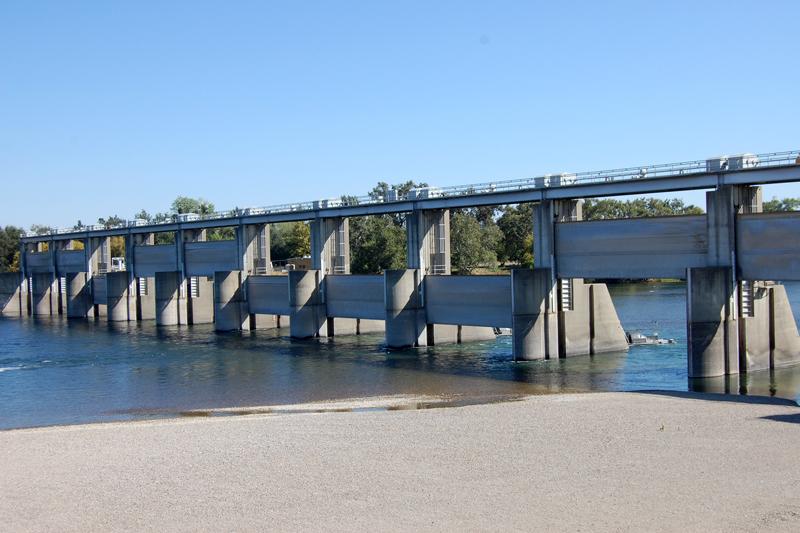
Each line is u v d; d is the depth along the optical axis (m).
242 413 45.78
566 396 45.06
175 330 99.19
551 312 63.28
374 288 79.81
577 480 26.53
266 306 95.06
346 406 46.56
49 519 24.84
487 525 22.50
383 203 76.56
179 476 29.17
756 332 53.78
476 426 35.84
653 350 67.69
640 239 57.34
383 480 27.44
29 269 143.38
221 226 100.75
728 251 51.47
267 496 26.17
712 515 22.64
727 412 37.38
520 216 158.12
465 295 70.44
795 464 27.53
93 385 58.41
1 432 39.12
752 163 50.22
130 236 117.19
